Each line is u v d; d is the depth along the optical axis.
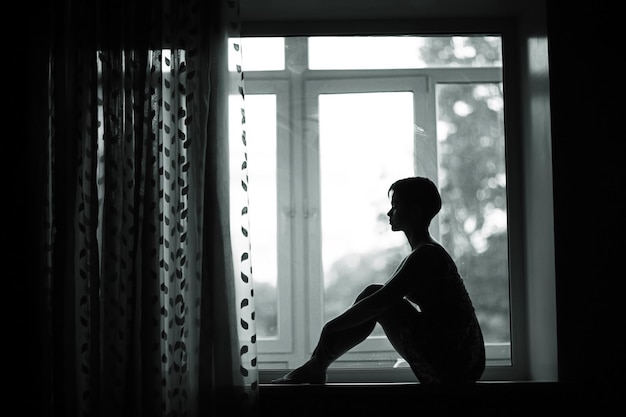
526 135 2.38
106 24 2.05
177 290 1.97
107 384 1.95
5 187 2.09
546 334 2.18
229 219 2.00
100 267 2.02
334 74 2.57
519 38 2.46
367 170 2.55
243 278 1.99
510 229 2.44
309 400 2.03
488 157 2.53
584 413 2.03
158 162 1.99
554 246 2.10
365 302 1.99
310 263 2.53
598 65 2.13
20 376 2.05
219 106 2.03
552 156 2.12
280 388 2.03
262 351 2.50
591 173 2.11
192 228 1.99
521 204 2.44
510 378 2.38
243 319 1.98
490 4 2.37
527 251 2.38
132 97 2.04
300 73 2.57
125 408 1.93
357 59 2.57
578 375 2.05
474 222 2.51
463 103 2.55
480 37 2.55
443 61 2.56
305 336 2.50
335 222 2.54
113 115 2.02
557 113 2.12
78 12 2.05
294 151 2.56
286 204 2.54
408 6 2.39
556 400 2.02
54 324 1.96
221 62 2.05
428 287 2.01
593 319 2.07
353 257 2.53
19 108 2.10
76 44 2.04
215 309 1.95
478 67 2.55
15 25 2.11
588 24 2.14
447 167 2.53
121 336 1.96
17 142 2.10
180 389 1.94
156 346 1.92
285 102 2.57
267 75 2.57
